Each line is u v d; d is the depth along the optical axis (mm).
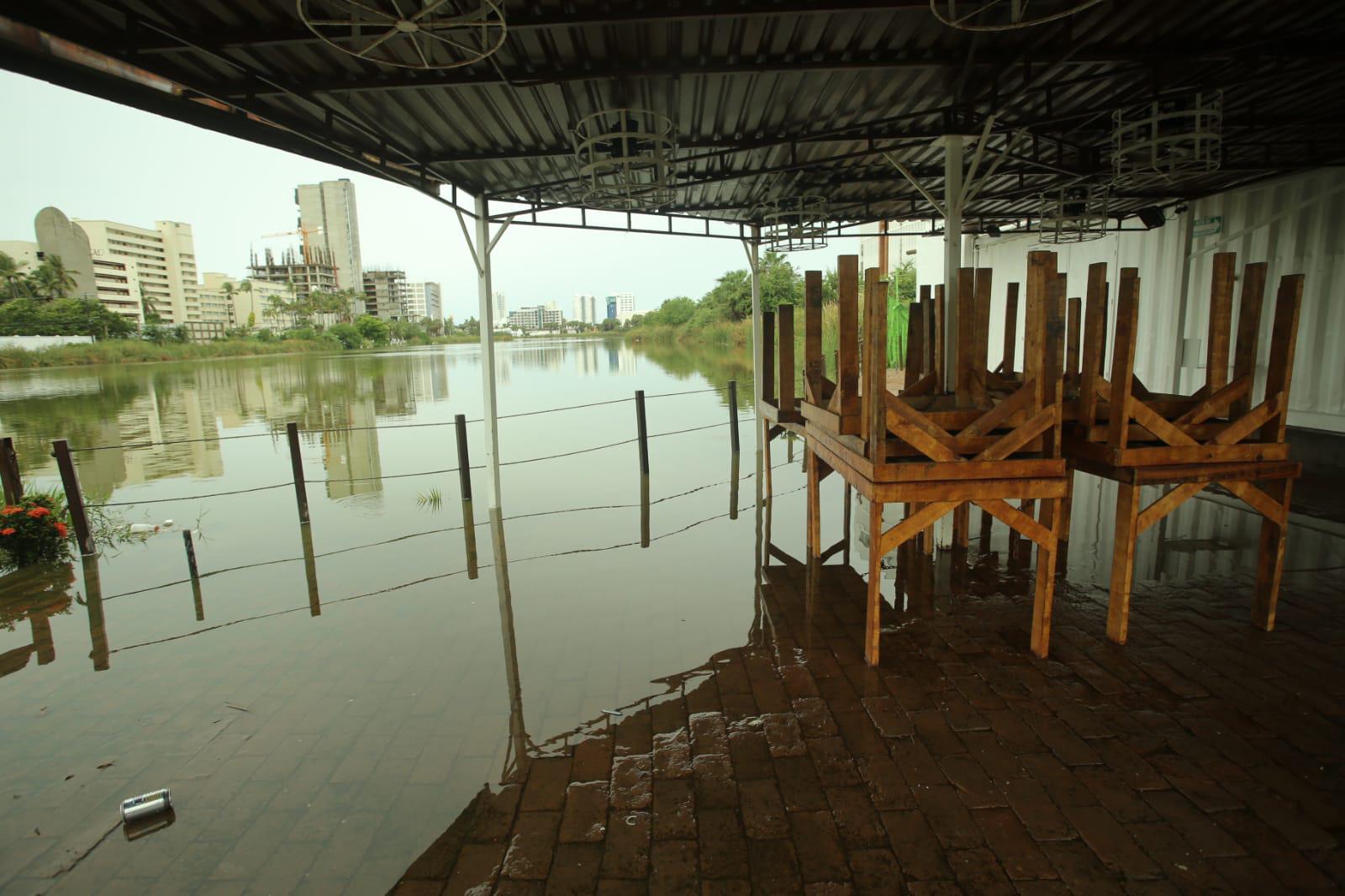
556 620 4391
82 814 2703
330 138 5078
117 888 2307
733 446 9922
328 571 5629
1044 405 3645
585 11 3854
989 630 3953
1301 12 4328
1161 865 2166
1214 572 4668
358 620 4547
